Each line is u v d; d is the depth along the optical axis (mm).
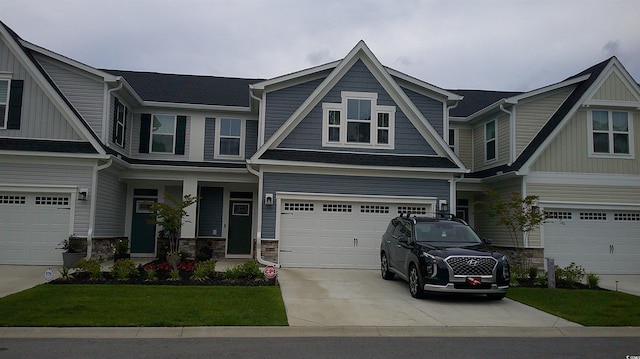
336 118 16766
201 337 7961
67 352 6844
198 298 10227
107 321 8391
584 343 8086
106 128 16594
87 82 16766
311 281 13219
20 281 12070
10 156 15117
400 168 16109
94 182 15477
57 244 15266
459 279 10570
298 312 9586
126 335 7934
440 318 9469
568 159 17422
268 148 16094
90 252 15172
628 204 17453
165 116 19688
